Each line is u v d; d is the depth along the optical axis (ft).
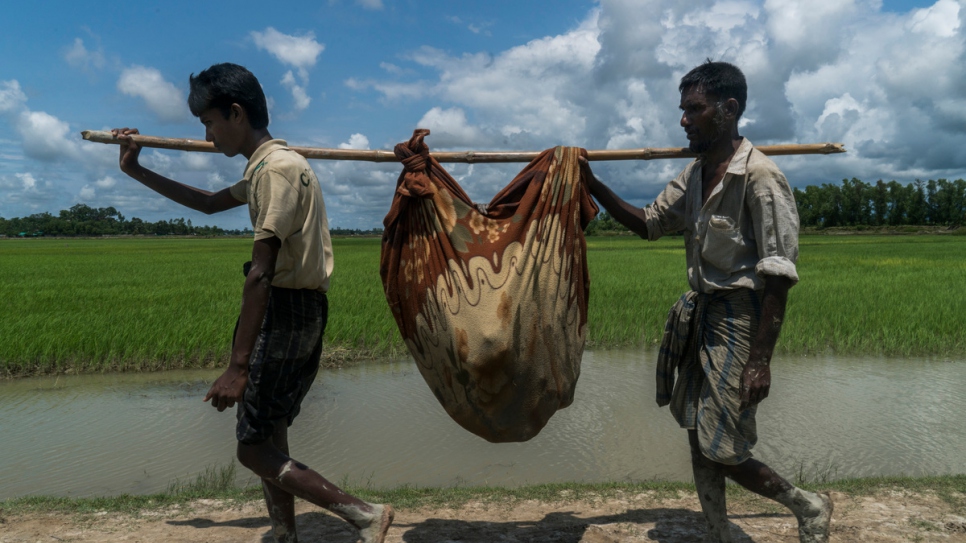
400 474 14.56
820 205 390.42
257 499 10.75
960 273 66.54
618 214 8.89
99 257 126.11
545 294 7.75
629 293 46.73
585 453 15.89
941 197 360.28
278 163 7.06
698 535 9.29
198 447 16.67
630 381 23.54
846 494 10.84
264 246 6.83
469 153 8.66
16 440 17.21
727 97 7.73
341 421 18.76
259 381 7.13
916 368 25.96
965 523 9.55
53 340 27.40
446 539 9.15
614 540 9.14
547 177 8.09
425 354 7.94
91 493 13.52
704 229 7.79
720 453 7.55
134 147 8.48
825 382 23.34
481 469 14.85
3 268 87.56
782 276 7.07
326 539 9.15
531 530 9.49
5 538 9.11
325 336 30.04
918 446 16.22
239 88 7.34
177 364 27.07
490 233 7.80
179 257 124.57
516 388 7.68
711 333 7.81
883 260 94.99
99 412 20.06
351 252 149.48
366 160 8.48
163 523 9.68
